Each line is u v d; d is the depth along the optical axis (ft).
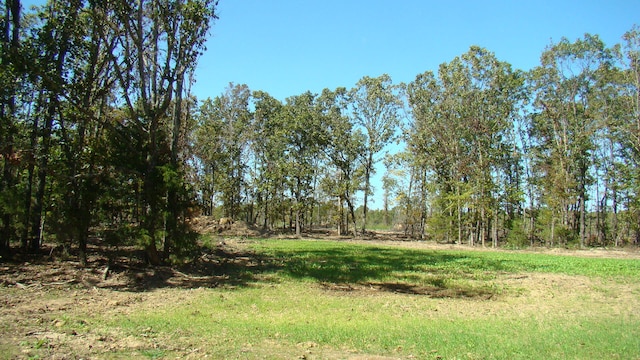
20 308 32.48
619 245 140.56
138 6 53.21
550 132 150.51
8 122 49.37
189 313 33.88
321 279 56.08
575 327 32.42
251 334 27.48
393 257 88.12
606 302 44.06
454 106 134.00
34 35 50.26
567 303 43.45
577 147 135.13
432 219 151.23
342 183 168.04
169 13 55.01
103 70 62.54
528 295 47.83
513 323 33.76
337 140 168.25
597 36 128.16
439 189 152.76
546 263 80.33
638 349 25.93
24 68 47.16
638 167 135.13
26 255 53.98
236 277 55.06
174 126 58.95
